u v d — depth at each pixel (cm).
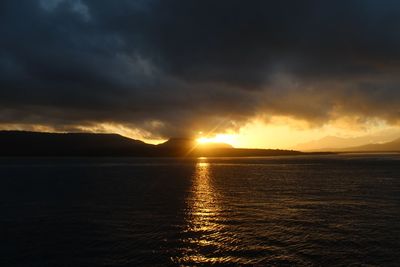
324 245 3744
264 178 11994
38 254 3516
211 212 5559
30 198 7144
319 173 14338
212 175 13625
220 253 3516
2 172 15638
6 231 4397
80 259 3369
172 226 4622
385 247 3672
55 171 16350
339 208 5844
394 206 6022
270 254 3469
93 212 5600
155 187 9219
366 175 12988
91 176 13150
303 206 6066
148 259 3362
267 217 5147
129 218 5131
